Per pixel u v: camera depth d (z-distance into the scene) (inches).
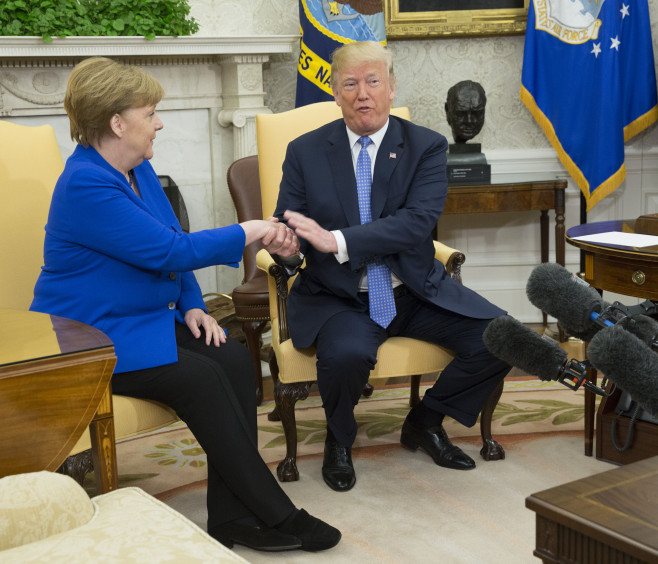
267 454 126.6
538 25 185.0
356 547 96.0
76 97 91.6
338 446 115.6
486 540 96.6
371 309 114.1
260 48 176.1
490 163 197.0
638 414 113.3
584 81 184.1
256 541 94.2
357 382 108.3
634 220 129.2
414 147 115.0
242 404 98.7
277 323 123.3
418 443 122.4
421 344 116.3
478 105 175.5
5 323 83.8
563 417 137.1
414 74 195.3
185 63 178.5
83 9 161.2
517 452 123.3
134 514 55.9
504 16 189.5
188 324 101.7
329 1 175.0
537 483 111.9
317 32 175.8
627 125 188.1
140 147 94.2
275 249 105.6
